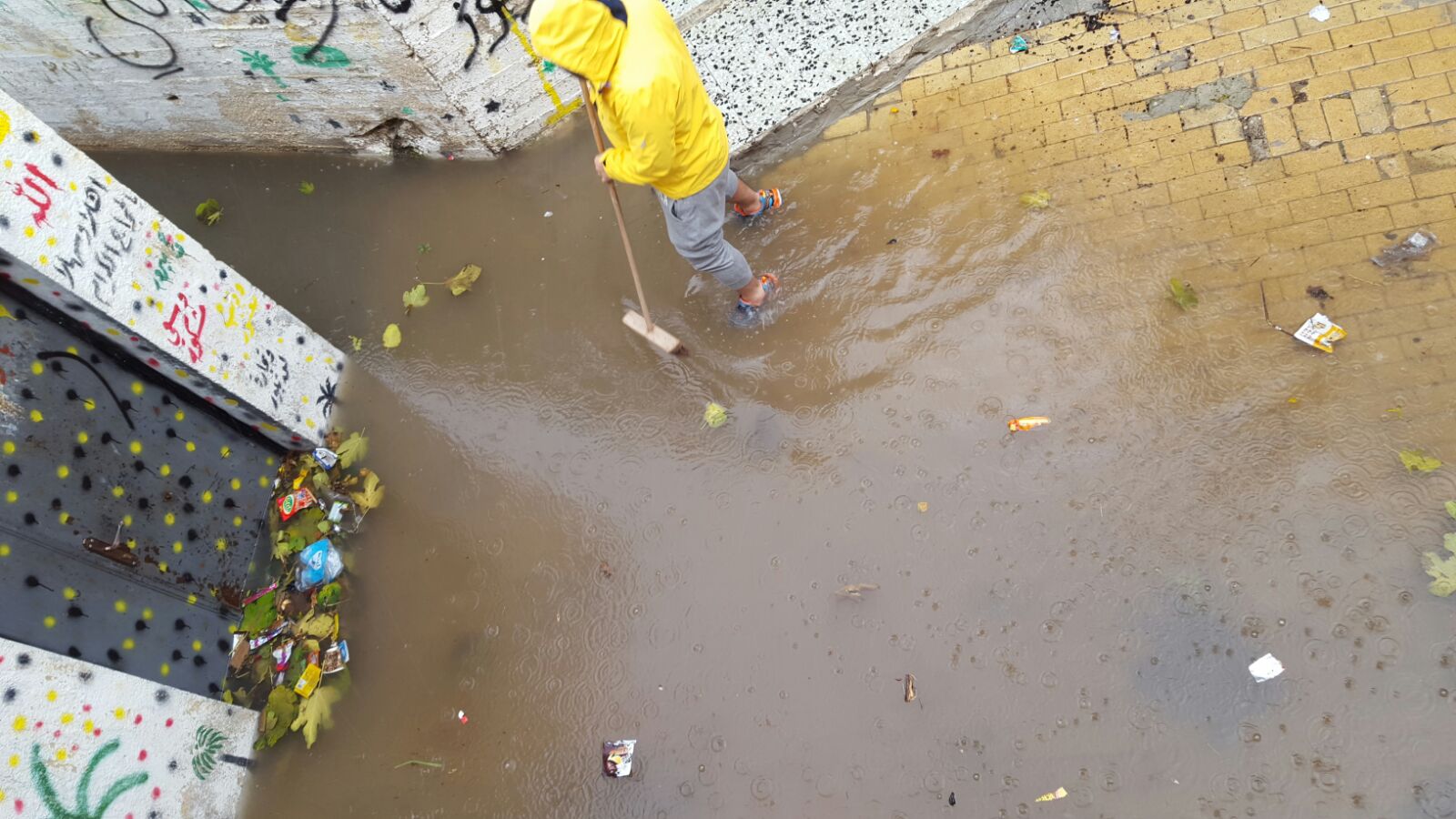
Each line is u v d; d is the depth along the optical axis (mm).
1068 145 3676
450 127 4145
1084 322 3354
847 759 2922
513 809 3070
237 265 4309
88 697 2709
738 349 3621
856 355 3500
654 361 3680
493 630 3342
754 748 2990
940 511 3186
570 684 3201
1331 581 2816
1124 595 2939
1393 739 2611
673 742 3047
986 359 3381
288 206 4461
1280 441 3021
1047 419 3223
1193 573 2918
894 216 3723
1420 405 2961
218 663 3287
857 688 3006
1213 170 3471
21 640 2660
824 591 3160
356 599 3494
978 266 3541
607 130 2793
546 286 3941
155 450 3164
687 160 2768
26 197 2578
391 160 4453
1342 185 3316
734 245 3812
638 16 2484
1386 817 2545
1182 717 2760
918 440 3307
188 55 4020
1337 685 2699
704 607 3225
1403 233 3189
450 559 3490
